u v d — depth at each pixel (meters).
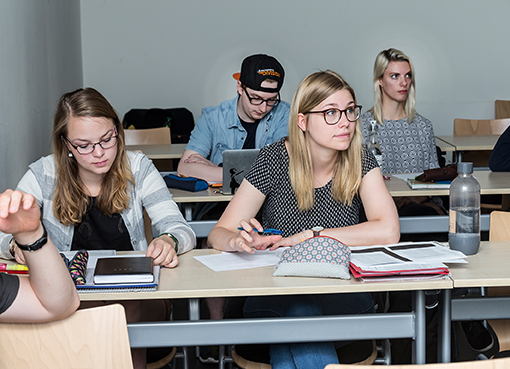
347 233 1.69
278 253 1.58
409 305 1.97
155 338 1.31
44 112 3.82
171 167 4.26
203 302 2.74
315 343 1.38
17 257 1.48
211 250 1.65
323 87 1.66
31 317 1.05
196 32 5.70
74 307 1.09
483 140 4.01
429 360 1.73
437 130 5.96
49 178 1.75
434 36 5.77
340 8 5.70
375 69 3.16
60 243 1.77
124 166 1.77
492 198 3.48
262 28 5.71
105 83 5.75
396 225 1.73
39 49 3.75
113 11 5.64
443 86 5.87
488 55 5.82
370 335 1.33
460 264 1.42
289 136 1.78
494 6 5.74
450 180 2.43
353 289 1.27
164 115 5.51
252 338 1.31
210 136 3.00
